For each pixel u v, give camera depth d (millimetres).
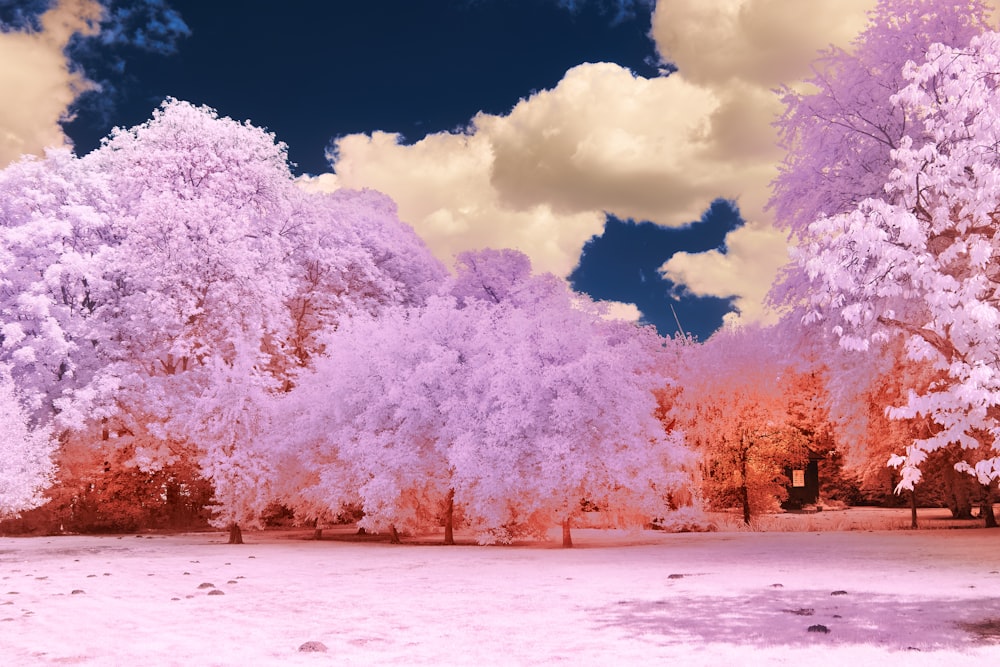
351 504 28984
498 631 9578
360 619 10703
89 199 40656
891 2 27000
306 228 45906
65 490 35406
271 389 34062
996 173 8914
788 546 23172
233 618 10906
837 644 8289
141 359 38844
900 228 9625
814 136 27688
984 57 9656
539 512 26000
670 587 13820
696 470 35438
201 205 38594
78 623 10586
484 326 27859
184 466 37125
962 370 9289
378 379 27703
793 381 38000
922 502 55344
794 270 28062
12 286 36719
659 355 37812
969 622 9672
